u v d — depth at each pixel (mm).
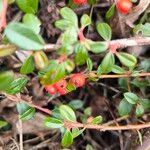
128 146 208
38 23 146
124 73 180
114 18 200
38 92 205
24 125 212
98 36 207
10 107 206
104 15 208
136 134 201
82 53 149
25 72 155
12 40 129
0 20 134
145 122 196
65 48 141
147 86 205
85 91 221
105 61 161
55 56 181
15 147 204
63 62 143
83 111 216
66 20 149
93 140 227
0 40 157
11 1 160
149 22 198
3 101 202
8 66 196
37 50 136
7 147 204
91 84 217
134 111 200
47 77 143
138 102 184
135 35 184
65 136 170
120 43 164
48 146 219
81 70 197
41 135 218
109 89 219
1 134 208
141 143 190
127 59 162
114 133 222
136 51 206
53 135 220
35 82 201
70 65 144
